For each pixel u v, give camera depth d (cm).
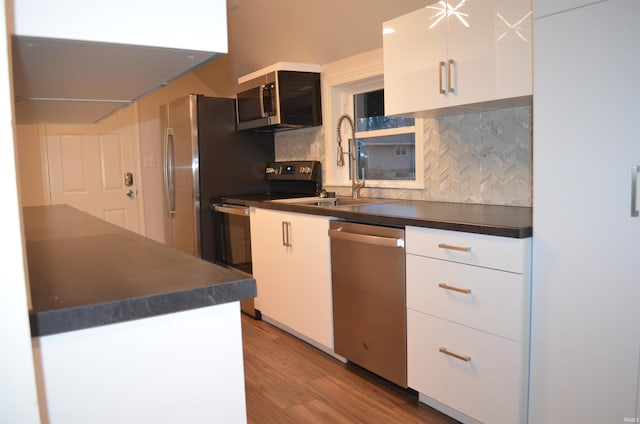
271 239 321
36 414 73
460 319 195
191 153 404
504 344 180
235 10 384
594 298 158
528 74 196
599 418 161
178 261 121
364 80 344
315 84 374
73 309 82
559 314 168
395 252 221
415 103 248
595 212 156
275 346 300
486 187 264
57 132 474
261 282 339
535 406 178
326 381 251
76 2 87
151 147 517
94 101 172
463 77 222
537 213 171
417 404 225
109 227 194
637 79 143
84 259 124
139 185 512
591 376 161
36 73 119
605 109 151
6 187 68
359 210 247
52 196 475
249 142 427
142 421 93
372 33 314
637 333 149
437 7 232
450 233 195
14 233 69
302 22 346
